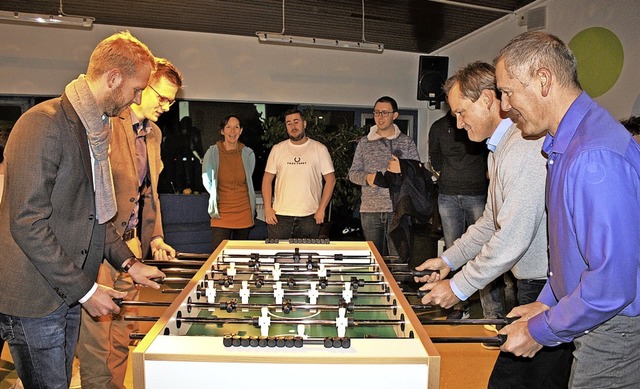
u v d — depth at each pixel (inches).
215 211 167.2
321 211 157.6
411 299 141.9
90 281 59.7
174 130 221.0
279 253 92.3
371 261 91.1
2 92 193.6
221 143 172.7
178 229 196.1
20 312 59.2
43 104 60.6
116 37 64.6
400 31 203.0
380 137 151.9
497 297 128.2
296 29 203.9
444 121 146.6
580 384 53.2
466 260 83.9
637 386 51.7
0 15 141.7
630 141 47.7
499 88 53.9
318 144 159.6
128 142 87.0
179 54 210.2
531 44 50.8
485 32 195.0
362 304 71.2
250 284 79.1
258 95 220.8
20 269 58.7
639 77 130.4
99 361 85.0
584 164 46.8
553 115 52.0
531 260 72.4
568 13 152.9
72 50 198.7
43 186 56.4
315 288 70.7
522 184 65.0
